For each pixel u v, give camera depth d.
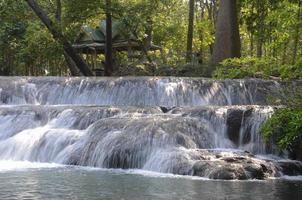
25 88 21.22
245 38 43.62
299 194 9.53
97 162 13.40
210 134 14.32
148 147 13.10
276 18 13.88
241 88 19.64
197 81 20.05
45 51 31.05
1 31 35.19
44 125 16.28
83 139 14.28
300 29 13.45
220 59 27.59
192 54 32.78
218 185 10.39
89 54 41.81
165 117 14.60
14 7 33.62
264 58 12.80
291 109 13.14
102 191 9.72
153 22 34.50
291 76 12.63
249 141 14.47
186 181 10.86
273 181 11.03
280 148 12.66
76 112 16.05
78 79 21.06
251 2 30.97
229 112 14.88
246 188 10.09
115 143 13.38
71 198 9.06
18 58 36.75
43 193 9.52
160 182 10.74
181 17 44.41
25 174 11.91
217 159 12.16
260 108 14.71
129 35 33.16
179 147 13.12
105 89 20.53
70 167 13.23
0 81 21.31
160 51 37.53
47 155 14.55
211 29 41.38
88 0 28.80
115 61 33.66
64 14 29.84
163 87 20.06
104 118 14.86
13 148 15.12
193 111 15.29
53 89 21.08
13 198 9.06
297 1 13.96
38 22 32.91
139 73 29.06
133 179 11.14
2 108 17.17
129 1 31.03
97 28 37.78
